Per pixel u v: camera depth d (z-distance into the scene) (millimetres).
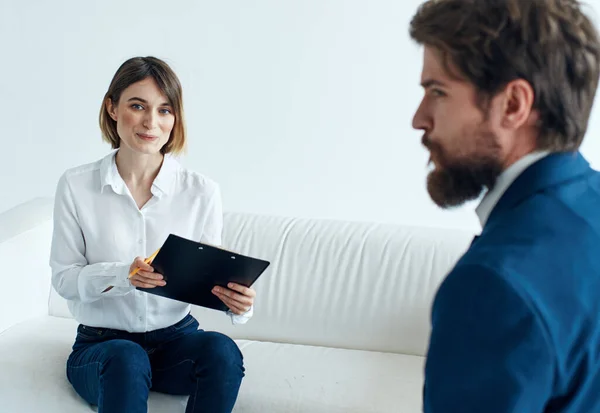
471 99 838
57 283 1957
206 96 3369
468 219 3307
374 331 2225
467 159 858
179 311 2000
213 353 1843
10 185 3529
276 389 1937
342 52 3252
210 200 2043
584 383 793
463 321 778
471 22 824
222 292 1818
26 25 3396
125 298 1945
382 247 2293
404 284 2229
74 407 1873
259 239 2369
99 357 1803
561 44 811
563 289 775
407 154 3303
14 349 2064
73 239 1976
